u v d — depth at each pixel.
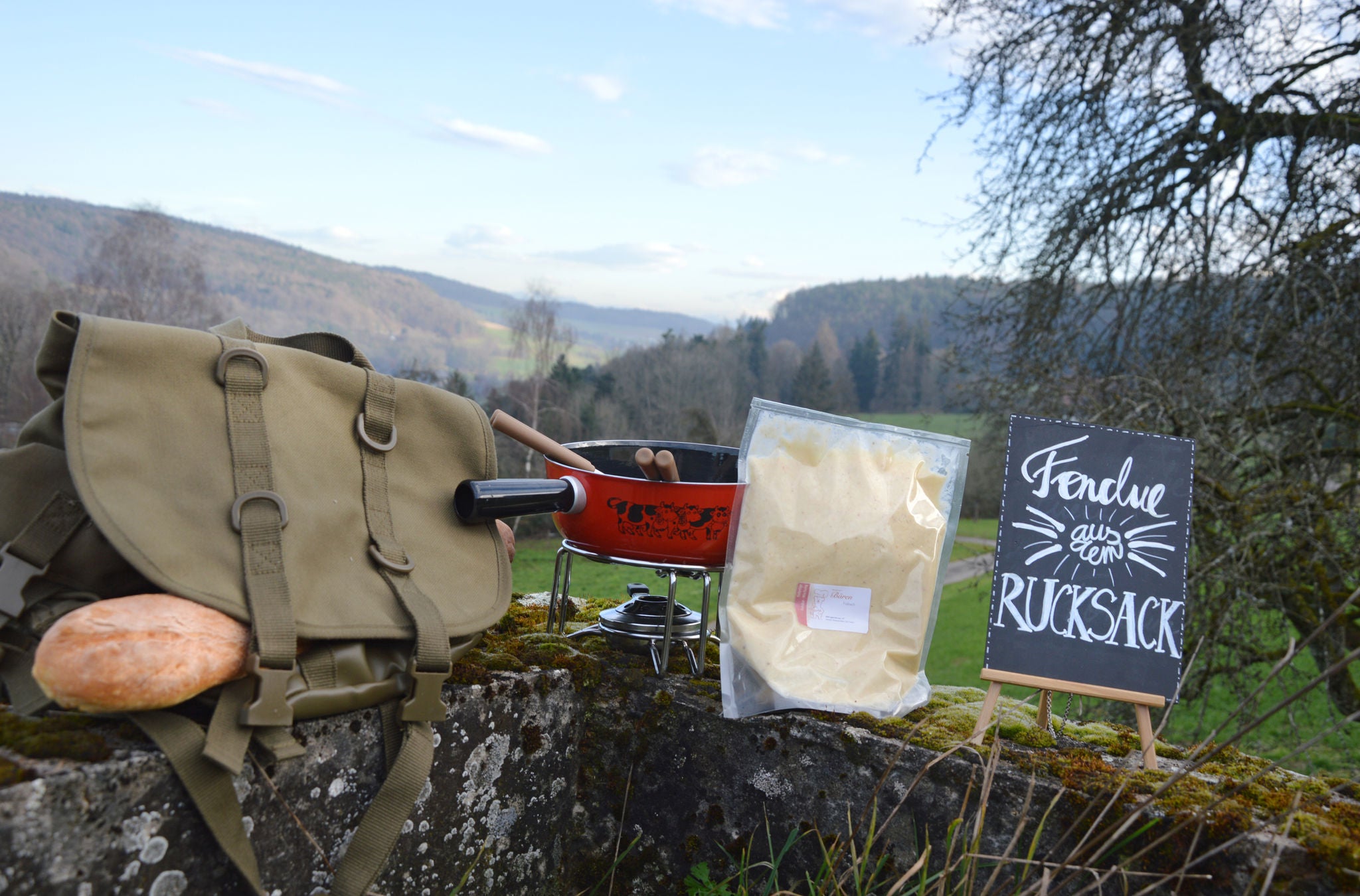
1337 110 5.36
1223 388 5.59
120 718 1.13
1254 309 5.59
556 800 1.78
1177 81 6.06
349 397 1.54
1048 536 1.66
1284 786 1.48
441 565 1.53
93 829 1.00
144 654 1.04
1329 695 5.06
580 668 1.81
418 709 1.34
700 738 1.74
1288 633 5.47
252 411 1.36
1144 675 1.59
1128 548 1.65
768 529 1.69
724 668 1.69
